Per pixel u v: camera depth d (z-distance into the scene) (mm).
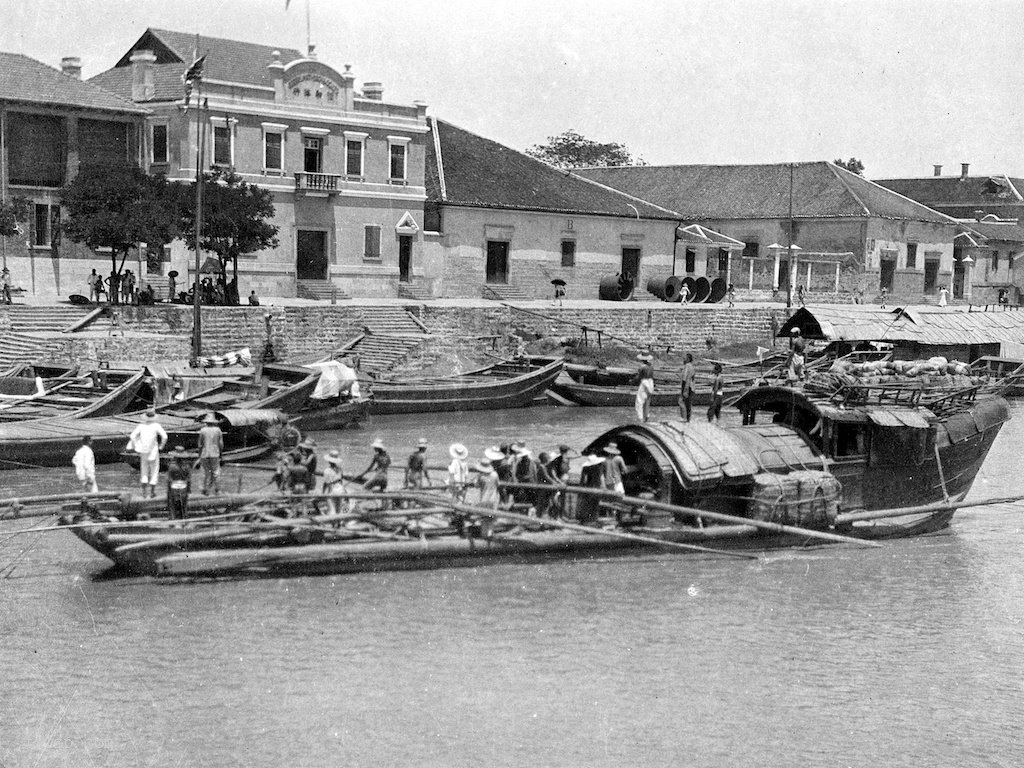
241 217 52312
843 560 26891
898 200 92875
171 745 17266
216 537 23047
